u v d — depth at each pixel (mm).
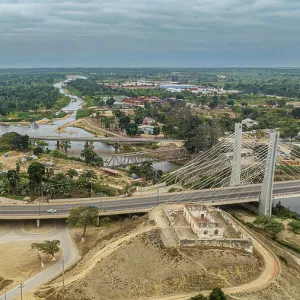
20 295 119188
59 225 177375
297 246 166375
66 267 138500
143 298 107938
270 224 176625
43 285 122000
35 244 144000
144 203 194500
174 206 161500
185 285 111625
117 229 163000
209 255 120250
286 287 114688
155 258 118500
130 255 120062
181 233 131625
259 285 112938
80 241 160625
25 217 172750
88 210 164875
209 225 129500
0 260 143875
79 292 109625
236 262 118938
